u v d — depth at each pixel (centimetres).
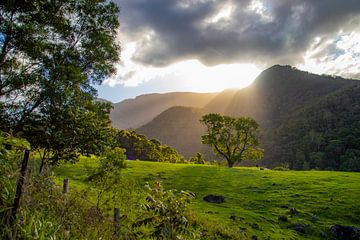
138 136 13625
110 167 1672
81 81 2191
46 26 2272
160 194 747
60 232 605
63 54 2248
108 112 2538
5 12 2000
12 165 567
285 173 6297
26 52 2003
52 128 1934
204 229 2661
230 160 8469
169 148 13212
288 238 3081
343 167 16762
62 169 4625
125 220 1080
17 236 501
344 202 4247
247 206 4159
